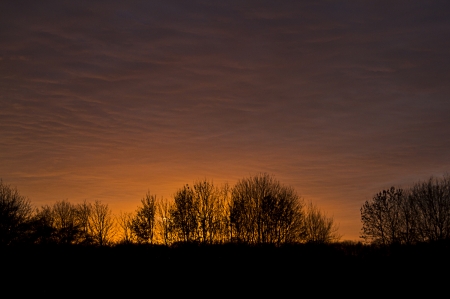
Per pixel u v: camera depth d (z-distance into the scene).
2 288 37.44
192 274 43.47
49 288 38.22
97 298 36.56
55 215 64.69
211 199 60.41
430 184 55.47
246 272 44.38
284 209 59.16
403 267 45.03
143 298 36.75
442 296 37.03
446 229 52.25
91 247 53.44
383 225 55.66
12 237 49.44
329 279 42.09
